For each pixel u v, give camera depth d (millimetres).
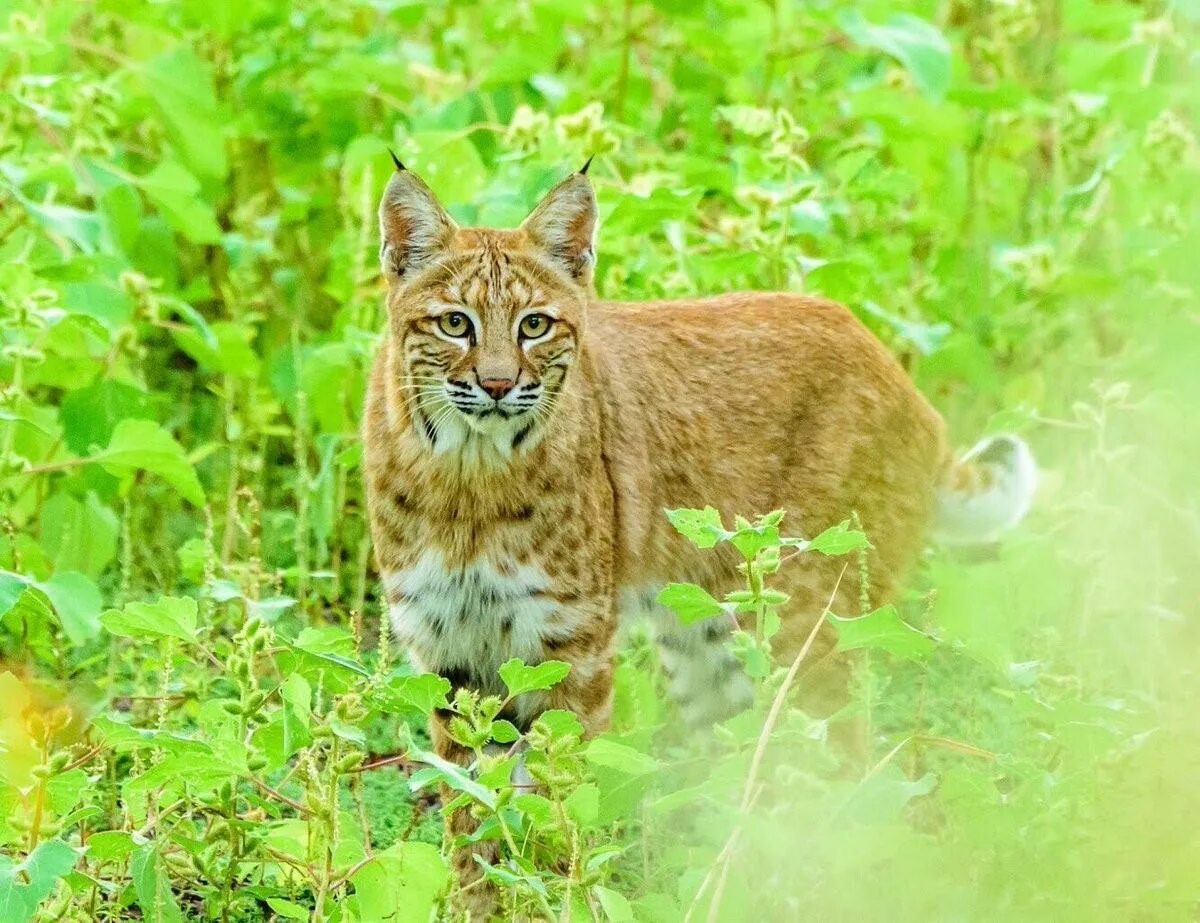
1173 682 9227
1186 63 13875
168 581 11977
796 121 15352
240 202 15656
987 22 16750
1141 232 13641
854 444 10578
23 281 10844
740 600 7684
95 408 11633
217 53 15617
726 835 7656
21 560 10766
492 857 9469
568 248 9836
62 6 13156
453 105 13711
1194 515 10750
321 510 11930
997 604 9711
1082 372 13664
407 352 9625
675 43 15484
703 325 10727
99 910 8312
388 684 7453
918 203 15484
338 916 7395
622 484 10164
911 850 7641
